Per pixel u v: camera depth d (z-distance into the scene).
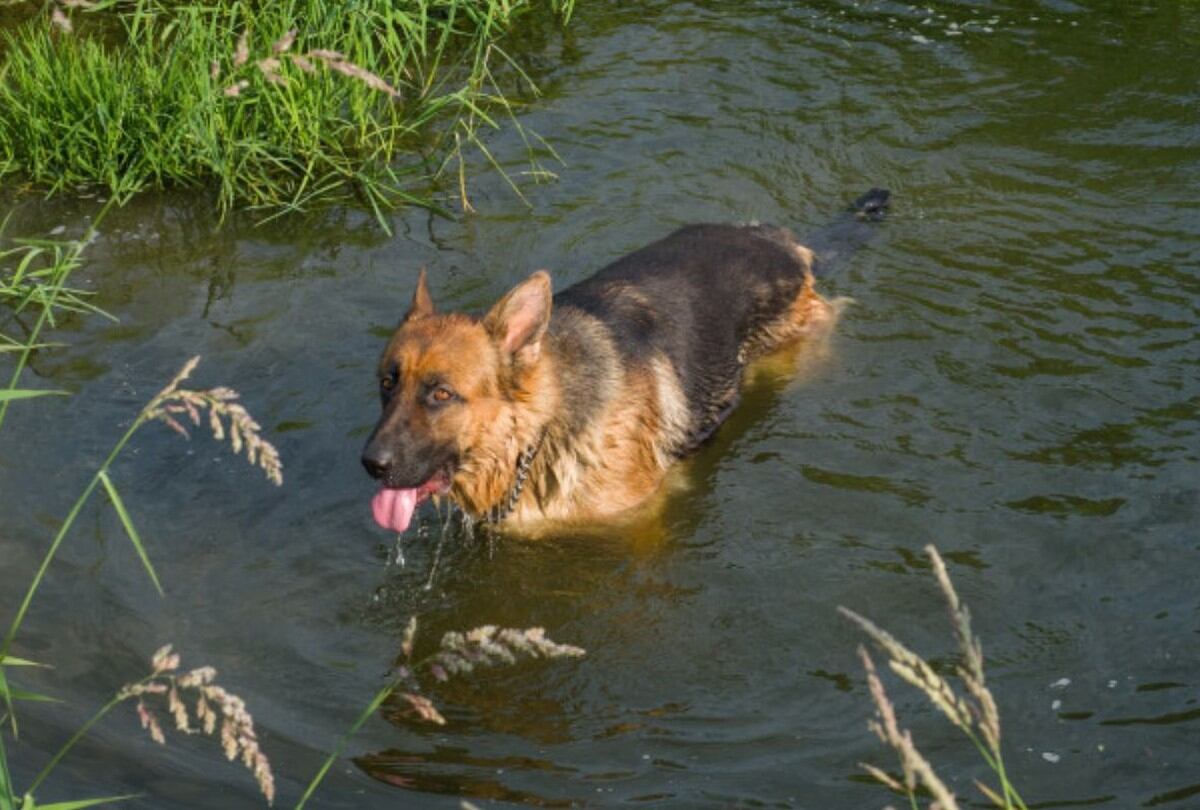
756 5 5.93
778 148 5.32
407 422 4.12
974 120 5.40
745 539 4.23
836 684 3.92
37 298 4.75
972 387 4.53
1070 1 5.92
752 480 4.36
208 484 4.32
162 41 5.43
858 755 3.78
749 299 4.68
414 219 5.10
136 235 5.04
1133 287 4.79
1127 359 4.58
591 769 3.77
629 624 4.05
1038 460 4.34
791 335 4.73
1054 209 5.06
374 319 4.76
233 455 4.39
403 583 4.15
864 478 4.33
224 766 3.75
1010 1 5.94
